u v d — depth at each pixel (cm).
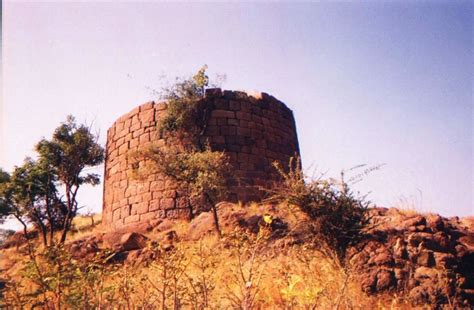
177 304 539
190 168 1423
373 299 682
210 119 1830
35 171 1923
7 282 473
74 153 1992
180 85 1817
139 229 1545
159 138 1833
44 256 489
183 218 1648
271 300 595
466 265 755
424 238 780
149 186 1769
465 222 941
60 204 2027
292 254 768
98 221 2275
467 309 652
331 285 619
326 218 823
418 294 686
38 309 505
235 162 1778
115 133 2053
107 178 2031
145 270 837
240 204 1514
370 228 814
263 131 1923
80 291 479
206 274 657
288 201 874
